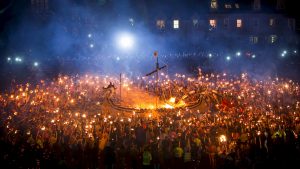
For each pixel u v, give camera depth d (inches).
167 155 779.4
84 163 773.3
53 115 1119.0
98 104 1355.8
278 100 1333.7
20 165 684.1
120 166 749.9
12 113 1140.5
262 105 1264.8
